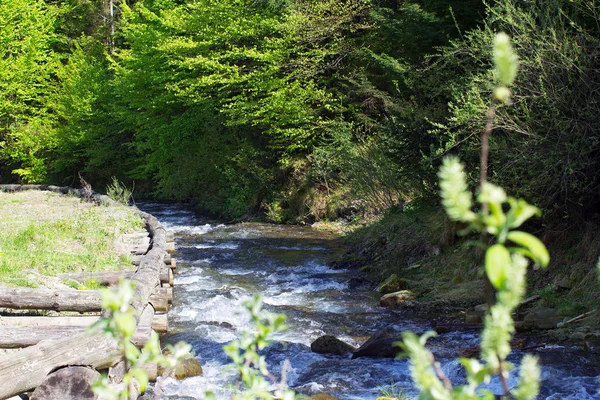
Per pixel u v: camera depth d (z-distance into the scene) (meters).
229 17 24.73
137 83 30.22
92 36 45.53
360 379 7.43
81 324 7.05
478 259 11.77
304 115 22.75
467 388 1.12
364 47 21.70
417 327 9.84
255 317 1.67
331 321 10.43
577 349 8.02
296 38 23.06
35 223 13.51
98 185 37.47
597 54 9.31
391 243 15.18
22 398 5.11
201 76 26.11
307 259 15.93
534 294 10.21
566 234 10.70
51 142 36.50
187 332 9.42
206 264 15.43
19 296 7.33
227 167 25.75
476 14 14.30
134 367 1.54
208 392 1.72
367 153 18.38
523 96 9.86
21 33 37.34
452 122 11.80
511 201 0.98
